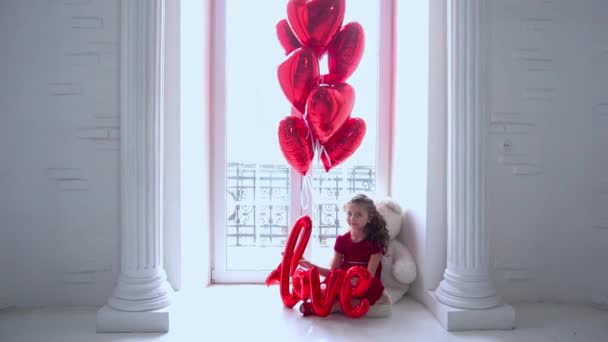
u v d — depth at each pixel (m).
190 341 1.91
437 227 2.34
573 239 2.42
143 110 2.05
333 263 2.38
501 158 2.38
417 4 2.42
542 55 2.38
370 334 2.00
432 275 2.35
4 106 2.23
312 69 2.37
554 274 2.42
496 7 2.36
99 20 2.24
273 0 2.74
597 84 2.40
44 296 2.28
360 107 2.79
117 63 2.24
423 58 2.36
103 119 2.25
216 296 2.49
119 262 2.28
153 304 2.03
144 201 2.06
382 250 2.33
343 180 2.79
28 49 2.23
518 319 2.19
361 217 2.30
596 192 2.41
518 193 2.40
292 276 2.30
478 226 2.13
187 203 2.44
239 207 2.77
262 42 2.74
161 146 2.13
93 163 2.26
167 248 2.32
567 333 2.03
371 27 2.78
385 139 2.78
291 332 2.01
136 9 2.03
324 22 2.36
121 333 1.99
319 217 2.79
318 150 2.52
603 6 2.40
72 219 2.27
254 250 2.79
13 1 2.22
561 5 2.38
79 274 2.28
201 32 2.56
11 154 2.24
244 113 2.75
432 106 2.32
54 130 2.25
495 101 2.37
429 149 2.32
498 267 2.40
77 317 2.16
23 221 2.26
